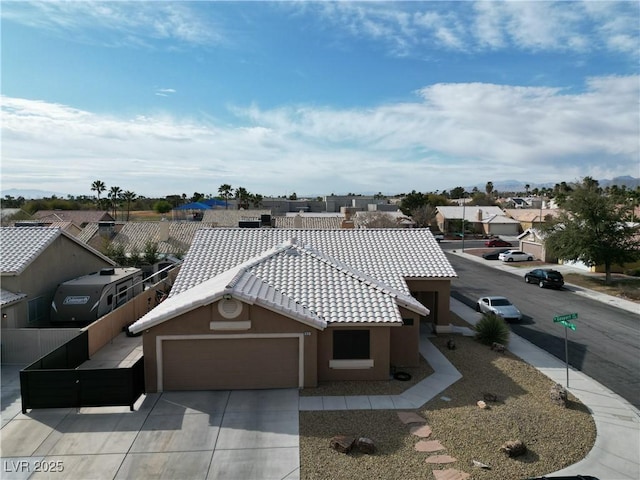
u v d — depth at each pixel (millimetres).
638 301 29672
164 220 43406
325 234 24375
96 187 100500
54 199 111812
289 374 14984
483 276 40469
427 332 21828
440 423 12578
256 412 13234
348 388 14969
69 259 24859
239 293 14250
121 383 13391
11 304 19578
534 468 10570
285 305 14938
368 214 61375
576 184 37000
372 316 15383
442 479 10055
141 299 24172
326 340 15438
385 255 22312
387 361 15562
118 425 12469
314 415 13055
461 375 16234
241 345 14820
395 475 10219
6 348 17656
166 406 13617
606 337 21703
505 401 14117
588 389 15359
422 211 81938
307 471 10391
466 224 80125
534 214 78062
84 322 22250
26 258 20688
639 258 34094
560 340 21109
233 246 22875
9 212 50062
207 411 13305
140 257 38188
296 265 18312
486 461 10766
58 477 10188
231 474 10297
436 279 20844
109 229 43625
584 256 35250
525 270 43750
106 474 10305
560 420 12938
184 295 17109
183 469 10500
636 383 16062
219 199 119688
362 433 12039
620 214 34250
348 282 17312
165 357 14688
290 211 96125
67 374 13312
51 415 13023
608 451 11414
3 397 14344
